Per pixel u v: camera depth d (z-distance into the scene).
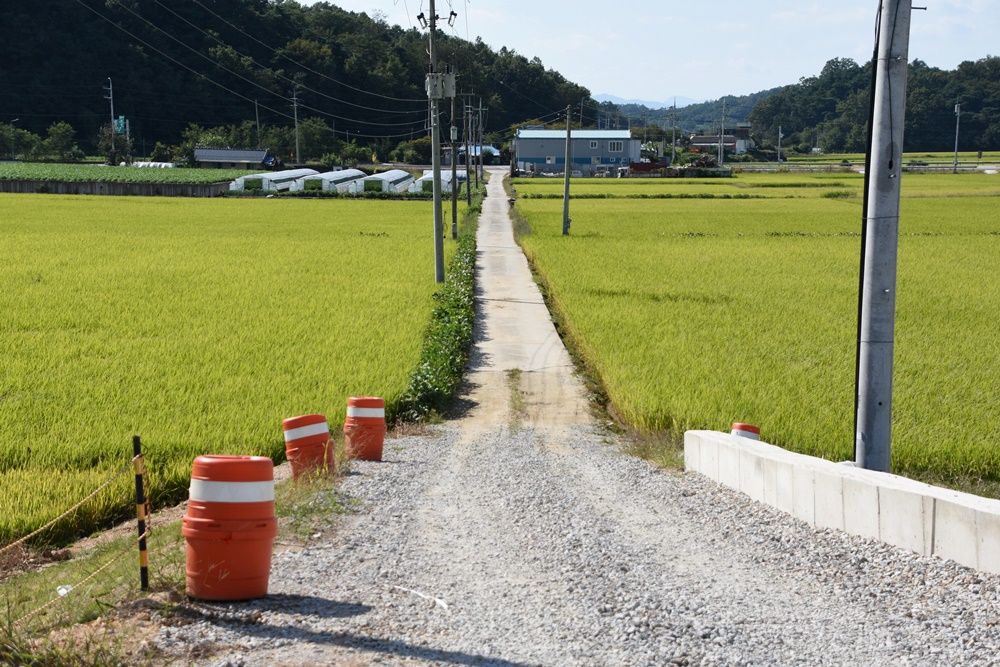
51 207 65.25
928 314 24.39
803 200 81.81
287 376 16.70
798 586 6.52
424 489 10.18
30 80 117.56
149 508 10.44
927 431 12.84
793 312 24.88
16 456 11.72
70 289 27.19
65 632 5.43
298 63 135.62
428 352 18.97
